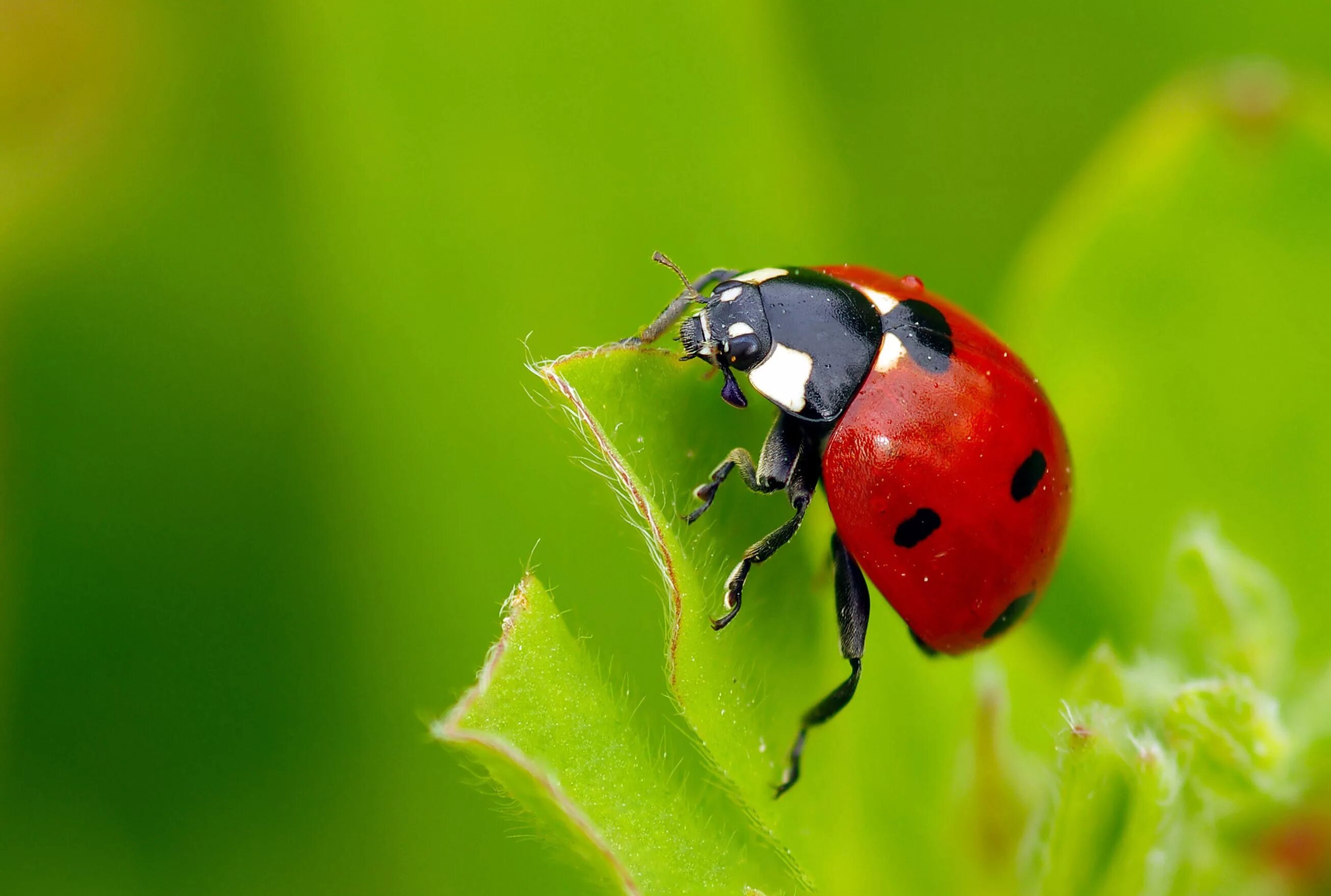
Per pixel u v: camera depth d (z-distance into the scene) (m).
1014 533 0.06
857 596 0.06
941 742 0.06
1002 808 0.06
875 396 0.06
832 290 0.06
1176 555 0.06
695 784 0.06
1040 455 0.06
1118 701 0.06
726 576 0.06
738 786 0.06
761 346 0.06
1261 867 0.06
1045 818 0.06
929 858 0.06
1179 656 0.06
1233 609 0.06
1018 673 0.06
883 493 0.06
